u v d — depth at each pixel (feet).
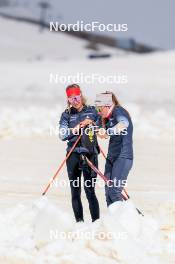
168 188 128.77
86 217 97.04
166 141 219.41
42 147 199.62
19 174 145.59
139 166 161.68
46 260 69.31
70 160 89.71
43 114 279.08
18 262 69.97
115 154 88.02
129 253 70.74
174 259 71.97
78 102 89.04
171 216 84.07
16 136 227.61
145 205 107.55
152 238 77.97
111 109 87.66
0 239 79.00
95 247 71.31
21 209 86.99
